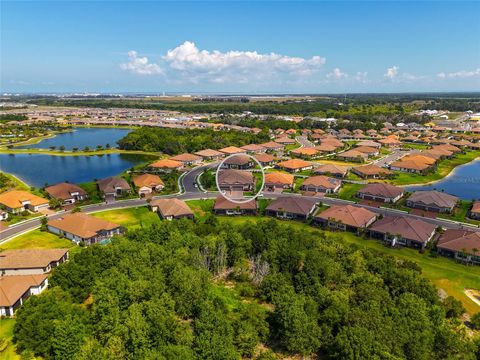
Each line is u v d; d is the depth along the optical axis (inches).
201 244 3376.0
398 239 4146.2
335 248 3329.2
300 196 5841.5
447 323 2455.7
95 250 3142.2
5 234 4259.4
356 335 2066.9
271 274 3011.8
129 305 2428.6
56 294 2613.2
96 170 7810.0
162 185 6048.2
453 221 4854.8
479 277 3467.0
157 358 1905.8
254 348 2341.3
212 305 2497.5
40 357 2258.9
